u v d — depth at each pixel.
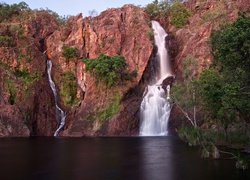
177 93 46.22
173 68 77.88
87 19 86.31
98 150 36.66
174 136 57.78
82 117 67.75
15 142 48.38
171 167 25.33
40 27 90.81
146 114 65.25
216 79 29.02
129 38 80.25
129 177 21.77
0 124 63.31
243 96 26.55
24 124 65.31
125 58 75.56
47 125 69.44
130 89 69.56
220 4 81.38
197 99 44.31
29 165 26.69
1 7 97.62
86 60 73.88
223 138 38.38
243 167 24.27
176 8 90.75
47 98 72.94
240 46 25.88
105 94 69.44
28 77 75.69
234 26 27.20
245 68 27.33
